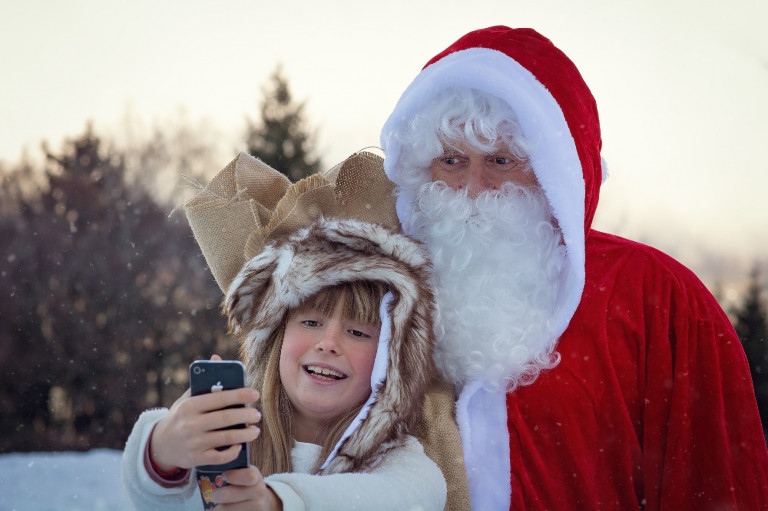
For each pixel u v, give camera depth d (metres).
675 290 2.36
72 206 26.66
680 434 2.22
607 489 2.24
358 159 2.47
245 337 2.32
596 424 2.24
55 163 27.58
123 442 24.47
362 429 1.98
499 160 2.33
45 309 25.14
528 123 2.19
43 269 25.58
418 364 2.06
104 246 26.03
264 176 2.58
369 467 1.97
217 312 25.14
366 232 2.14
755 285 26.83
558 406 2.23
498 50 2.40
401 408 2.02
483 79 2.21
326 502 1.74
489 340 2.22
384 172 2.49
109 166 27.66
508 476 2.17
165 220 26.59
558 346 2.30
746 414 2.22
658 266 2.41
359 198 2.48
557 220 2.22
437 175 2.39
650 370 2.29
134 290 25.45
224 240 2.45
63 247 25.89
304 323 2.15
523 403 2.24
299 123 28.91
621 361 2.30
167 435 1.68
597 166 2.46
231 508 1.64
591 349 2.29
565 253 2.34
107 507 6.74
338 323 2.12
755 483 2.18
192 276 25.62
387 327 2.06
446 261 2.31
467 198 2.32
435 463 2.04
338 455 1.97
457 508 2.05
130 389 24.80
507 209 2.28
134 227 26.33
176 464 1.69
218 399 1.65
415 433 2.10
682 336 2.29
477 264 2.31
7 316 24.98
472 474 2.16
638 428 2.29
